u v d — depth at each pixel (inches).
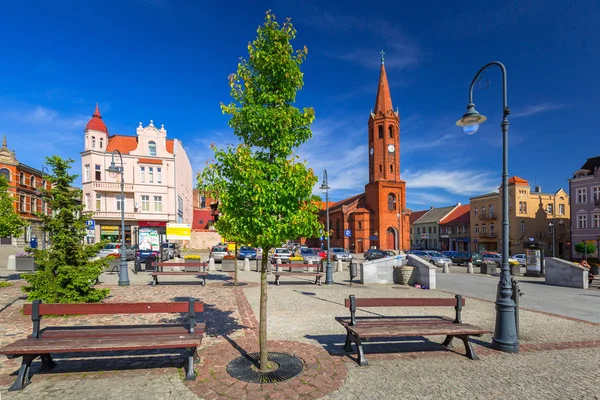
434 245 2770.7
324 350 238.4
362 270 638.5
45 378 188.4
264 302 204.2
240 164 193.8
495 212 2110.0
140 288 532.1
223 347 241.9
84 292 340.8
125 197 1542.8
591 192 1599.4
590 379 197.6
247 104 216.5
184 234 1456.7
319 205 223.0
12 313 341.7
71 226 344.2
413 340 267.3
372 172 2383.1
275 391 175.6
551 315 372.2
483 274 926.4
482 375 201.0
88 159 1491.1
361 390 178.4
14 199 572.7
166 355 223.6
